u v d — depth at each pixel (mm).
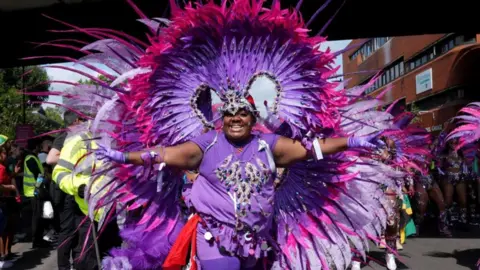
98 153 2906
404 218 8094
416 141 4176
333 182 3484
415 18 10492
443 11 10156
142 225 3449
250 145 2979
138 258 3424
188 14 3156
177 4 3287
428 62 26047
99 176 3389
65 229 4852
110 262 3461
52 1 8883
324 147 2990
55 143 4922
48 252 7992
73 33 9953
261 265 3256
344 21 10461
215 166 2963
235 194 2922
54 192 6082
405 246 8344
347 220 3541
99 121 3188
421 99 27109
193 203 3078
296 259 3420
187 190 3309
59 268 4863
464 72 22406
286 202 3471
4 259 7066
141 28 10070
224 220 2951
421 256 7461
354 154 3486
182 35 3262
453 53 23250
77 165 3426
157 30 3271
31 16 9492
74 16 9461
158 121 3422
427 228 10367
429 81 25844
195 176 3400
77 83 3350
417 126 4059
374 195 3592
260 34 3277
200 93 3434
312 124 3352
